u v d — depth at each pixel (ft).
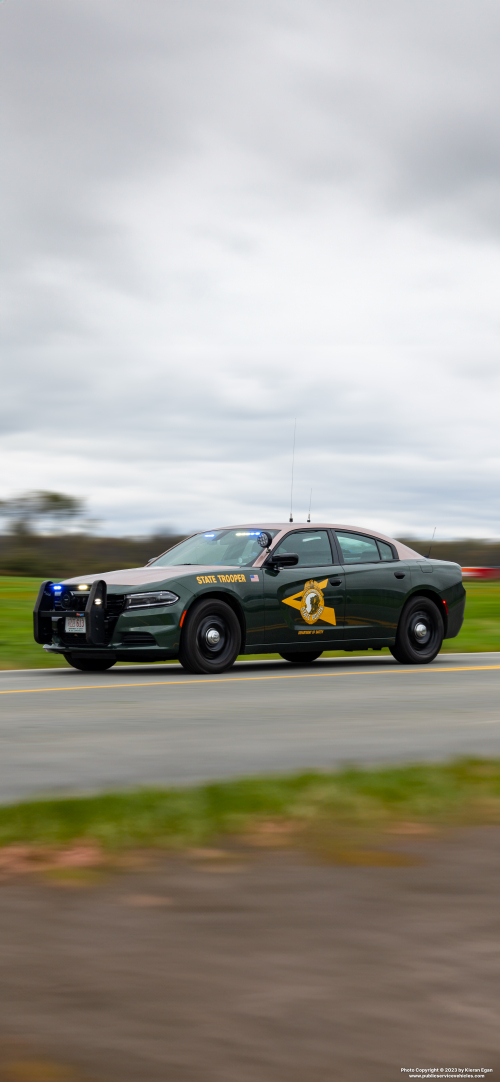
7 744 20.77
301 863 11.82
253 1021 7.40
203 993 7.88
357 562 39.47
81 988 7.99
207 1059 6.83
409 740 21.27
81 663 38.52
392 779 16.21
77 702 27.94
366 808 14.46
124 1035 7.16
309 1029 7.26
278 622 36.91
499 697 29.14
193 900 10.37
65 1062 6.79
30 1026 7.31
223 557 38.47
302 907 10.14
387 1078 6.60
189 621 35.14
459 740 21.27
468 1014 7.52
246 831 13.25
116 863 11.76
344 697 29.09
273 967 8.43
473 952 8.82
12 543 103.86
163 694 29.89
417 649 40.65
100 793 15.08
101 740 21.31
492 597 90.63
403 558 40.91
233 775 17.42
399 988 7.99
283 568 37.45
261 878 11.19
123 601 34.78
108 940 9.13
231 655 36.11
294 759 19.01
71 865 11.65
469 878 11.21
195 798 14.73
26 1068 6.71
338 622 38.45
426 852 12.33
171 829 13.17
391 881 11.09
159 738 21.58
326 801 14.75
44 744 20.76
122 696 29.37
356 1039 7.12
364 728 23.02
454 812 14.38
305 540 38.65
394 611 39.88
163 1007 7.63
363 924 9.59
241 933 9.33
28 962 8.57
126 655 34.94
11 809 13.94
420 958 8.66
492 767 17.39
